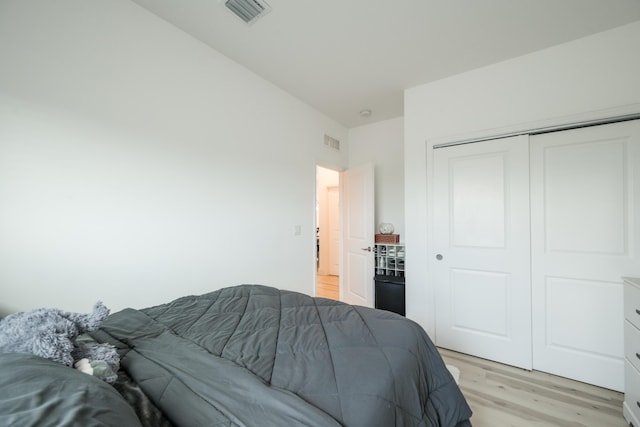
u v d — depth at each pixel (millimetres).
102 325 1129
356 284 3510
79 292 1410
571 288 1939
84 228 1434
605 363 1821
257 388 716
